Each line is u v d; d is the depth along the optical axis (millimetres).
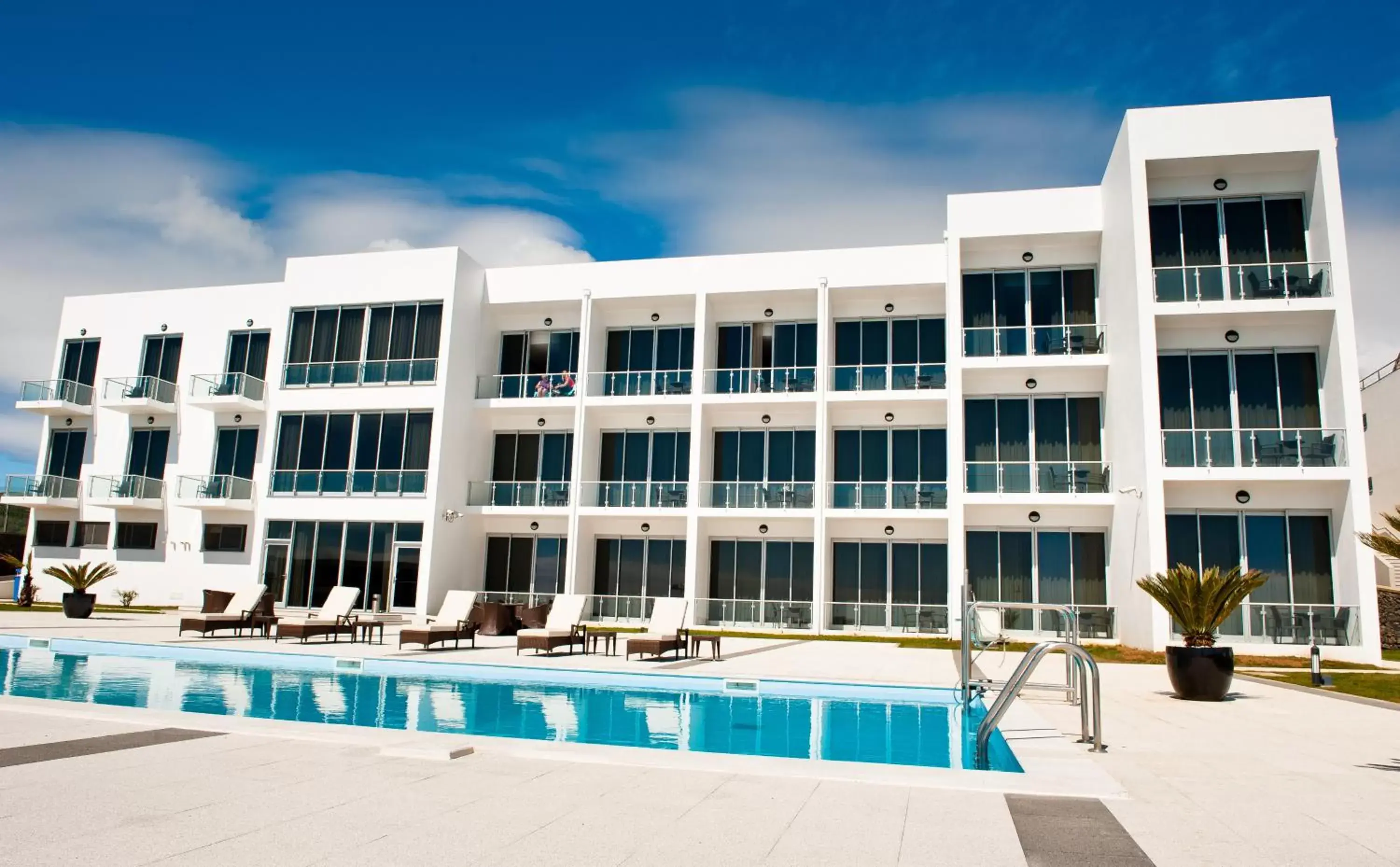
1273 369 19625
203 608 25062
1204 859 4059
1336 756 7016
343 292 25953
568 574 24500
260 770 5391
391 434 24906
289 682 11766
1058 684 11805
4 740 6113
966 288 22922
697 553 23891
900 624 23031
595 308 26109
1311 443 18719
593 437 26156
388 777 5285
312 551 24984
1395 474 29219
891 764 6844
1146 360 18516
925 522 23641
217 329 27969
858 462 24641
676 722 9273
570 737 8297
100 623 18891
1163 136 19109
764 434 25484
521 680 12562
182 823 4223
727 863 3824
